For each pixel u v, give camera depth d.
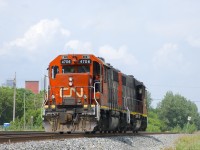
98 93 35.31
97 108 34.28
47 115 35.12
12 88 197.88
